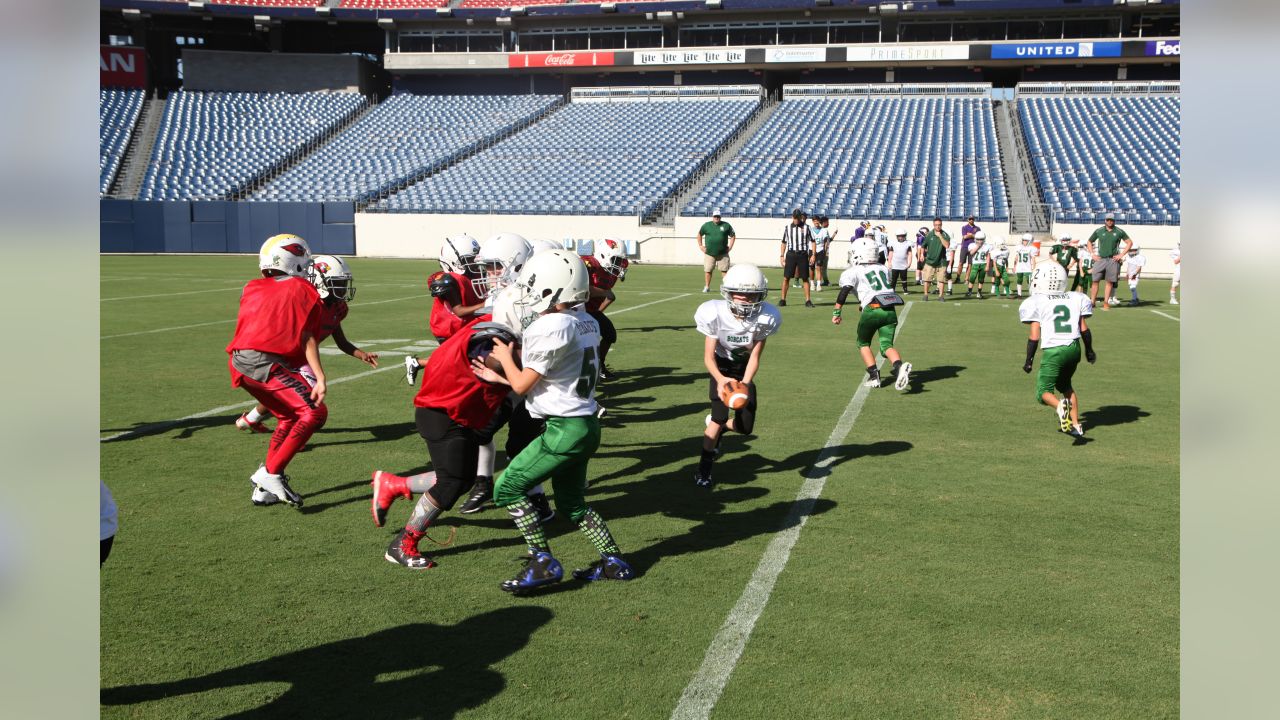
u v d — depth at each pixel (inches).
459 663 137.4
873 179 1273.4
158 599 159.9
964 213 1160.8
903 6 1528.1
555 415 162.1
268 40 1803.6
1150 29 1528.1
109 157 1423.5
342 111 1638.8
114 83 1590.8
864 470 247.4
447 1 1745.8
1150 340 516.4
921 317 638.5
